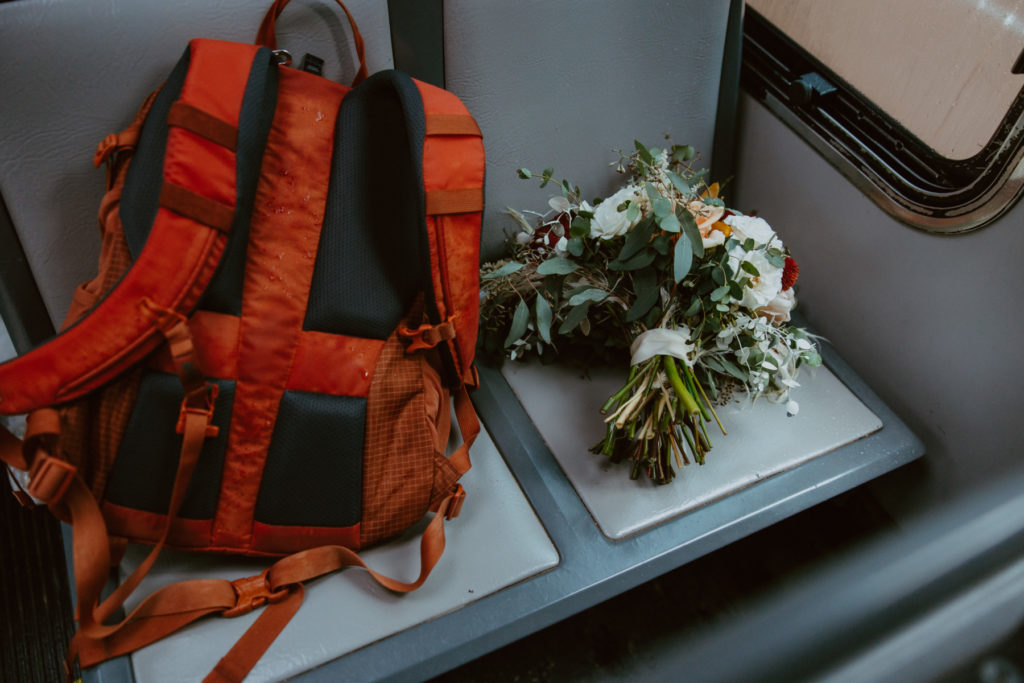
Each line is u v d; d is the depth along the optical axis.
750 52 1.27
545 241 1.08
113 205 0.82
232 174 0.78
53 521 1.30
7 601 1.20
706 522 1.00
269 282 0.83
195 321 0.80
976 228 0.99
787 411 1.12
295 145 0.86
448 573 0.92
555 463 1.04
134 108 0.88
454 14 0.96
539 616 0.91
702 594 1.29
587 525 0.98
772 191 1.32
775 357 1.04
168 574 0.88
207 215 0.76
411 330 0.90
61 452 0.76
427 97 0.86
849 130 1.15
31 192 0.87
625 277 1.03
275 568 0.86
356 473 0.87
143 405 0.79
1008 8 0.92
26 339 0.95
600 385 1.13
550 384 1.13
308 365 0.84
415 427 0.90
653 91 1.15
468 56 1.00
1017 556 0.28
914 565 0.29
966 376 1.08
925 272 1.09
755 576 1.31
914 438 1.12
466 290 0.90
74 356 0.74
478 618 0.89
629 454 1.03
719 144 1.29
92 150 0.87
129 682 0.80
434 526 0.90
